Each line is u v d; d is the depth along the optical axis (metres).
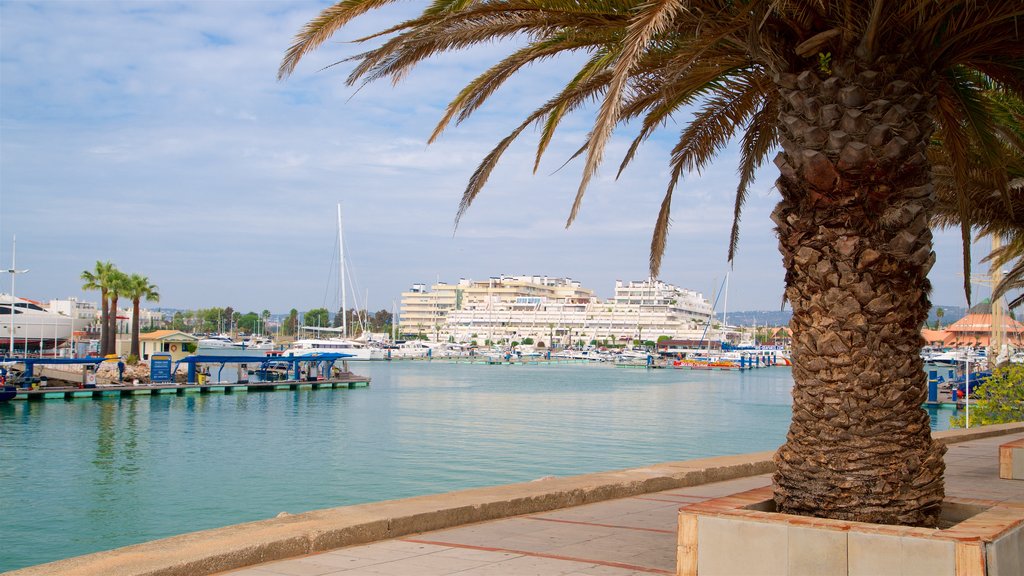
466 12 7.69
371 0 7.53
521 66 9.30
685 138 10.52
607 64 9.21
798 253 6.53
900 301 6.32
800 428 6.57
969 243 9.12
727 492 11.93
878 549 5.56
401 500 9.55
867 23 6.22
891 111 6.23
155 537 20.81
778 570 5.89
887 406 6.29
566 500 10.54
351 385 84.38
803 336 6.55
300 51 7.71
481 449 38.84
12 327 99.62
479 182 9.95
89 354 104.94
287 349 172.25
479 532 8.73
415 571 6.89
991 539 5.31
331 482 29.14
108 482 28.42
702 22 7.01
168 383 68.75
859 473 6.29
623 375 134.62
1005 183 9.44
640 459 36.34
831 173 6.32
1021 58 7.48
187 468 31.72
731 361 173.00
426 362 188.25
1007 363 28.30
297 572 6.80
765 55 6.78
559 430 48.31
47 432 41.25
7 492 26.41
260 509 24.33
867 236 6.30
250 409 56.22
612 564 7.27
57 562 6.52
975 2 6.21
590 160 5.27
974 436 20.53
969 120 8.75
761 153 10.55
